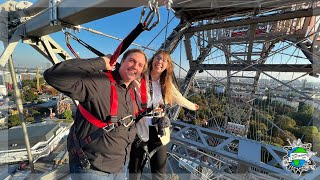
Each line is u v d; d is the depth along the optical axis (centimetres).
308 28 302
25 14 178
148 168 228
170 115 353
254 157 227
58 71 82
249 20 255
